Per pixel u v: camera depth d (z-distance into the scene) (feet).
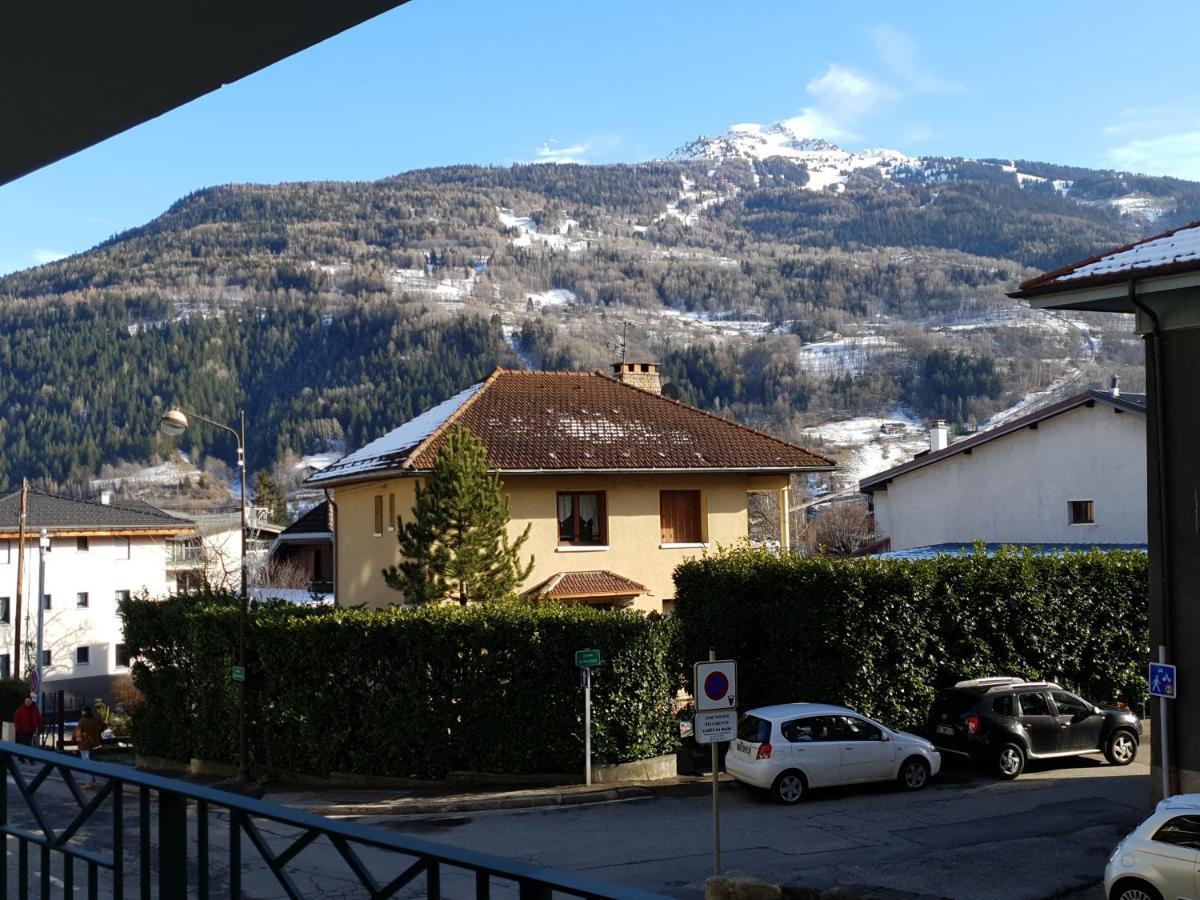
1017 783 73.10
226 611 89.97
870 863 53.83
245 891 19.03
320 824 10.62
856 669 81.30
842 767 70.18
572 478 113.29
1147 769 76.07
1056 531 130.93
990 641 86.17
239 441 93.81
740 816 65.67
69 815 17.58
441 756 78.07
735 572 86.12
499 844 60.03
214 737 91.61
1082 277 57.72
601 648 78.13
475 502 88.63
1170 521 56.34
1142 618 91.15
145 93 11.89
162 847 12.32
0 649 186.09
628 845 59.06
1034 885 49.26
